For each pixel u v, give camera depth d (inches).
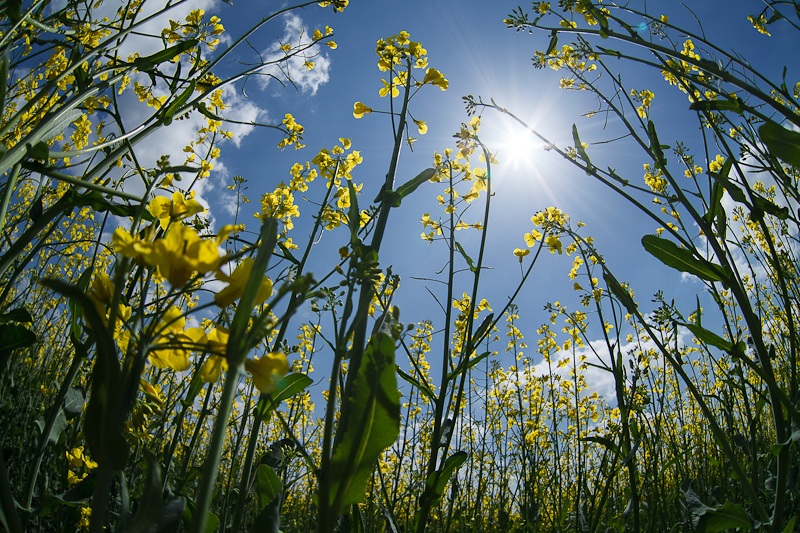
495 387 57.1
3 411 24.4
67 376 13.6
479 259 20.0
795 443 15.4
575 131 19.7
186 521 13.4
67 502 13.3
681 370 16.5
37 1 15.1
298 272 19.0
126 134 16.0
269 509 10.0
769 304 38.9
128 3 18.6
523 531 34.9
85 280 13.5
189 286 6.5
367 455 7.9
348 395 10.5
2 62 11.9
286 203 26.0
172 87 18.6
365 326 11.1
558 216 25.1
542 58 25.1
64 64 25.4
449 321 18.8
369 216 22.3
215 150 29.9
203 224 13.9
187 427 32.8
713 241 17.0
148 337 6.2
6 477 6.8
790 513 22.3
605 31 18.2
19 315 11.7
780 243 36.9
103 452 5.7
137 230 7.9
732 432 23.6
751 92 14.5
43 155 12.5
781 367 31.7
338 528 14.0
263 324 6.0
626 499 35.0
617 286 17.8
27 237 12.1
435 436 16.9
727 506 16.2
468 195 24.9
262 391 6.4
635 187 18.9
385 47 22.2
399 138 20.1
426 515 15.8
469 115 23.6
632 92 27.9
